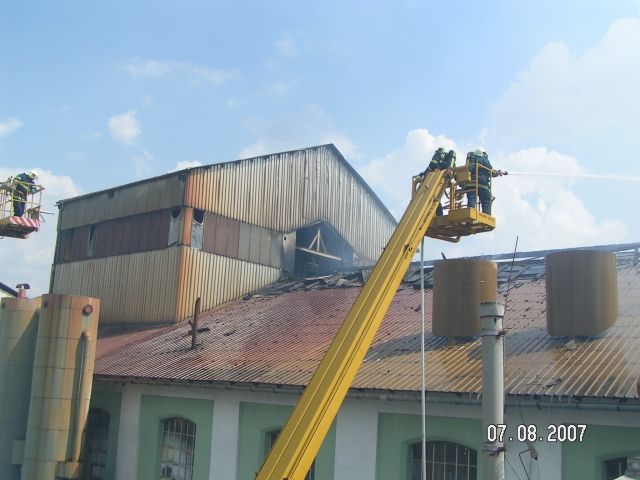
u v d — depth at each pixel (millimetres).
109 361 21438
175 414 18609
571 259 14195
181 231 26047
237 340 20406
